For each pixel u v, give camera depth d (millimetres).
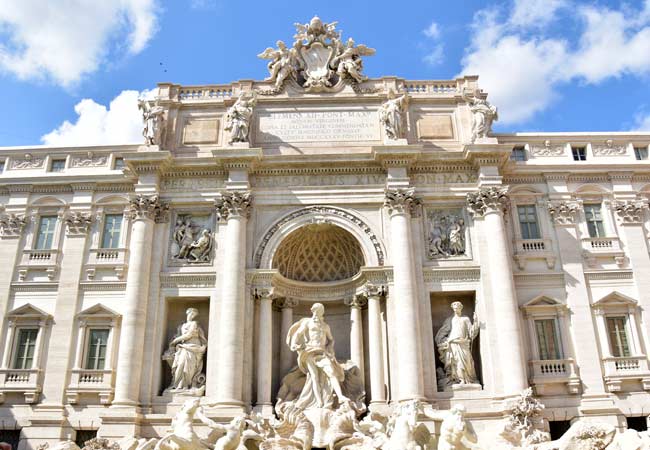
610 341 33688
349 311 35938
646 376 32438
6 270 35969
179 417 26906
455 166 35844
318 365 31047
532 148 38031
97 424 32188
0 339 34406
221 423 29625
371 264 33906
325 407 29969
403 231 33688
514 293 32562
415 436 26969
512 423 28906
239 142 35719
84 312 34406
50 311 35000
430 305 33375
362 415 31625
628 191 36781
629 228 36062
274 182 35750
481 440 29781
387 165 35094
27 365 34125
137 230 34156
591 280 34812
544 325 33875
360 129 37219
